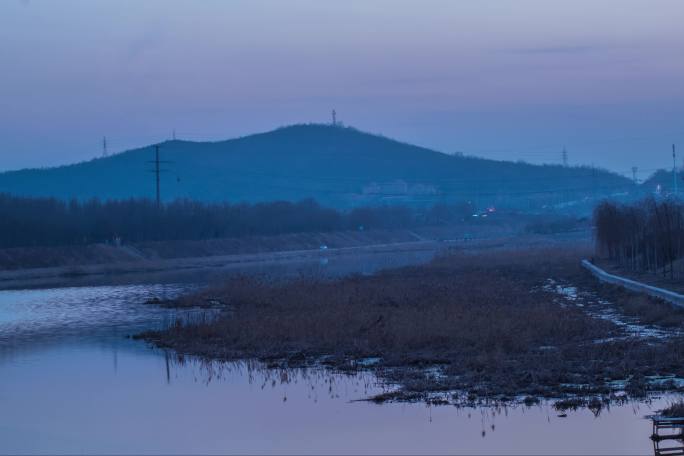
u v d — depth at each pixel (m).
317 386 25.30
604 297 45.31
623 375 24.28
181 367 29.36
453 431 19.81
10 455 18.98
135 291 64.44
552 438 19.02
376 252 127.12
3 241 101.62
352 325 35.03
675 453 17.84
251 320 37.66
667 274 51.56
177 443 19.66
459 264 77.00
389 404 22.59
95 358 31.88
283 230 144.12
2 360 31.97
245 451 18.92
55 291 66.94
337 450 18.75
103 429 21.09
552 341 30.36
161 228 121.00
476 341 30.23
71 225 111.94
